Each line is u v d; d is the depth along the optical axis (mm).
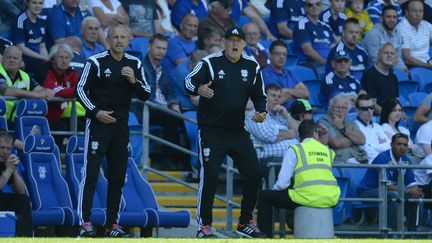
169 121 35750
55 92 32469
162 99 36562
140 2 40750
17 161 29078
